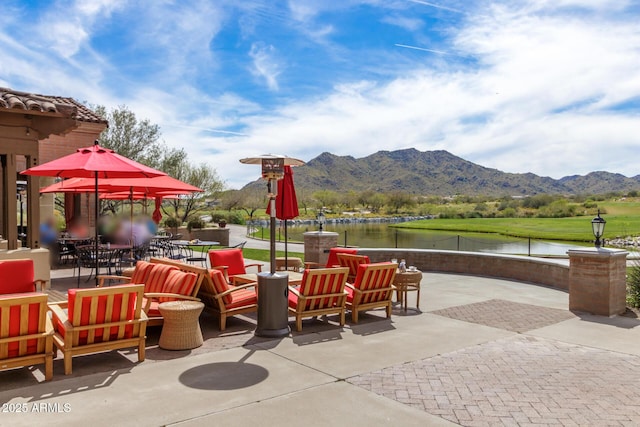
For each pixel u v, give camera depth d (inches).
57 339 202.1
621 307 322.7
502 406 166.7
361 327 280.8
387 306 306.3
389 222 2979.8
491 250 1068.5
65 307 229.8
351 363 212.1
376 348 236.8
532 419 156.3
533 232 1678.2
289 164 304.5
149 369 201.0
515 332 271.1
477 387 184.7
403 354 227.3
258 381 187.3
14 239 353.4
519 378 195.5
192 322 231.6
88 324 198.5
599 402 171.3
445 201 4473.4
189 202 1337.4
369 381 189.5
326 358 219.1
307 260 540.7
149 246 581.0
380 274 297.0
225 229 1018.1
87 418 151.3
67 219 607.8
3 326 177.9
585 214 2994.6
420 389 181.8
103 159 308.2
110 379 188.4
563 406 167.5
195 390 176.9
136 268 289.3
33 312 182.4
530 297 378.9
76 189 448.8
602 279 315.0
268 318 256.5
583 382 191.5
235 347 235.9
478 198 4407.0
